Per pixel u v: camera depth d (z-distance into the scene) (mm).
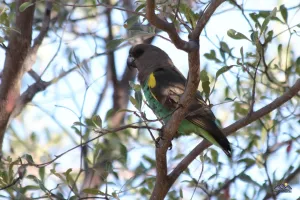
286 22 11102
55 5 12711
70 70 12352
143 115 8812
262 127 12273
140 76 13062
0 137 11297
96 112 13320
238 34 9695
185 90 8625
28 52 11461
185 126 10984
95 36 13695
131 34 11383
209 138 10617
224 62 11508
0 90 11352
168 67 12656
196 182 11414
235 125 10523
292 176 12148
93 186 11852
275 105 10148
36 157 12781
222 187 11945
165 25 7320
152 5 7070
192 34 7902
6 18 10953
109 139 11406
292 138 12453
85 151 11805
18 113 11945
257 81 12047
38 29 13734
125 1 14281
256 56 10273
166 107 11531
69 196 9945
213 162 11812
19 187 10328
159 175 9727
